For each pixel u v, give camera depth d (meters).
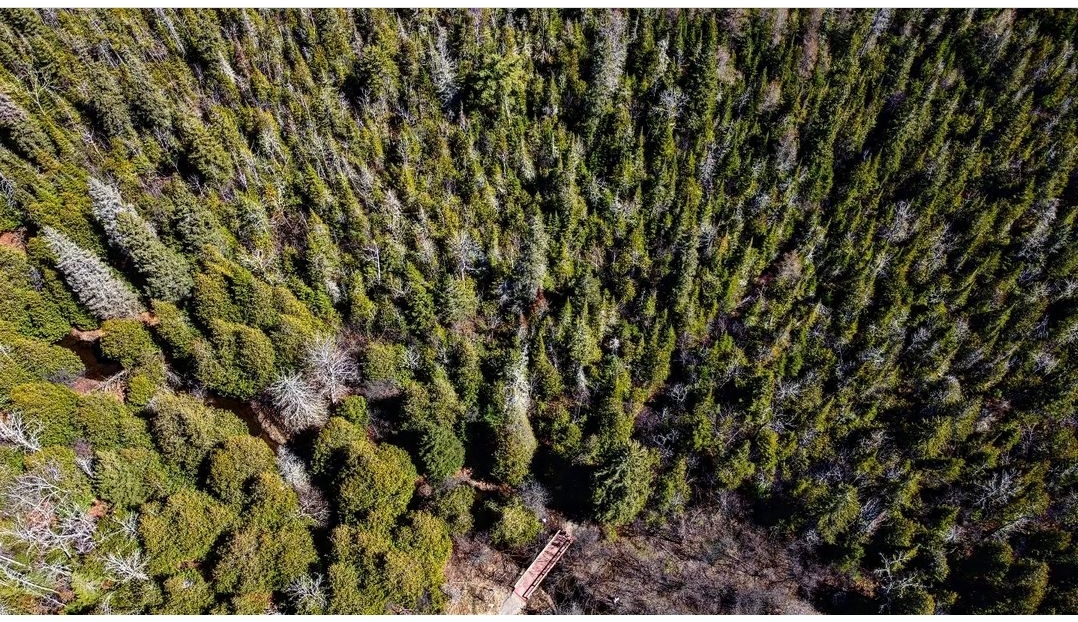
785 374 62.00
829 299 68.12
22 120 76.56
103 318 66.19
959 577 52.94
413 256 71.00
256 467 53.81
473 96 86.62
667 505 56.38
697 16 90.25
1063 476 54.72
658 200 75.75
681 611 53.75
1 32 85.31
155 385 60.19
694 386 61.91
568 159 79.75
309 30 94.94
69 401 55.47
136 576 48.53
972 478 56.19
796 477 56.59
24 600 47.16
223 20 97.44
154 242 64.88
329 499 55.84
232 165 79.25
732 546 56.41
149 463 54.03
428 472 58.12
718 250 68.81
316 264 66.19
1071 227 67.94
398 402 60.75
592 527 58.03
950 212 72.44
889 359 61.91
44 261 65.38
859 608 53.00
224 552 50.09
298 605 49.50
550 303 70.69
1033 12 85.88
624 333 65.12
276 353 61.38
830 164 76.88
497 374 61.84
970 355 61.53
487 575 56.50
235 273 63.62
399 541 53.09
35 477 50.03
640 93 87.12
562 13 99.12
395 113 89.69
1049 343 62.22
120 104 81.88
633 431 61.66
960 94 80.25
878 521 53.56
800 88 83.50
